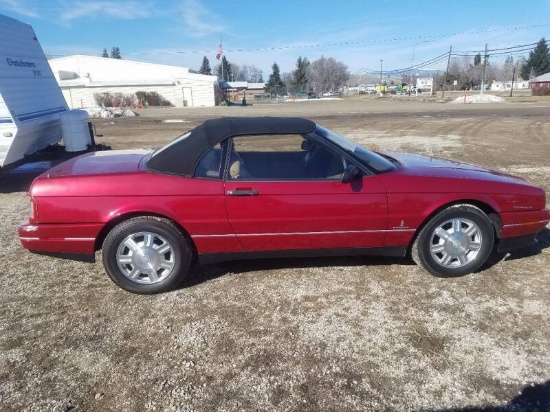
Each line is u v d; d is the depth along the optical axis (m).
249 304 3.36
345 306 3.32
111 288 3.64
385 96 75.44
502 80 111.00
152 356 2.74
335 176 3.53
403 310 3.25
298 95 84.19
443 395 2.39
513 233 3.78
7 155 6.62
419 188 3.56
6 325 3.08
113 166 3.66
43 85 8.21
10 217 5.66
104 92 47.94
